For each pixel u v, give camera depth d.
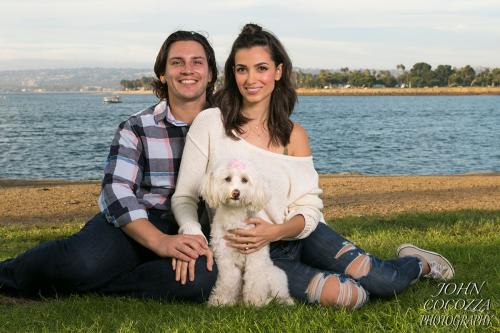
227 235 4.05
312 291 4.15
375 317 3.83
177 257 4.07
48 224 8.80
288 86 4.48
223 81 4.54
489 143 33.34
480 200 11.13
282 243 4.42
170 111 4.63
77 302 4.23
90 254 4.29
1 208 10.51
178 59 4.48
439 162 24.64
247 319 3.74
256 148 4.37
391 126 49.00
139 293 4.35
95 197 11.88
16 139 33.50
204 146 4.38
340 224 8.10
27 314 4.01
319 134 39.50
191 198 4.36
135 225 4.18
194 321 3.78
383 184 13.93
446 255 5.78
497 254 5.80
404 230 7.47
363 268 4.34
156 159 4.50
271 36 4.36
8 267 4.51
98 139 33.97
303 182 4.40
